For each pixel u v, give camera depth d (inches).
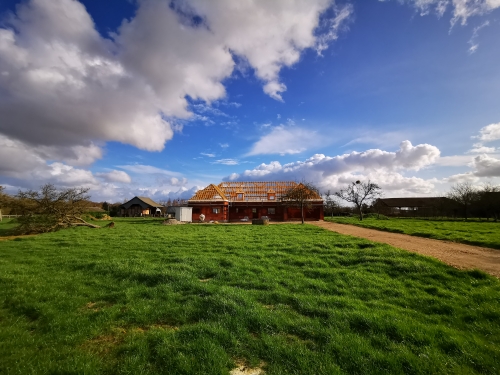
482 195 1857.8
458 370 176.2
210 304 270.4
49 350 203.6
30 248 607.8
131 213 3235.7
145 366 182.4
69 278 372.5
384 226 1108.5
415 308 275.1
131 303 286.7
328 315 247.8
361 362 182.7
